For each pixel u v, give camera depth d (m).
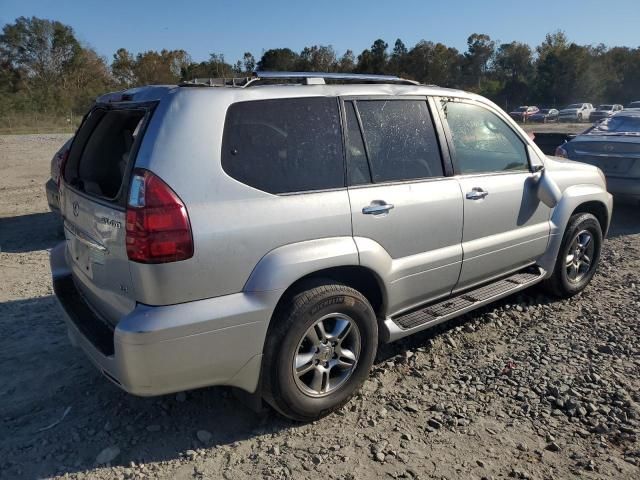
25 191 12.06
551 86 73.25
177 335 2.74
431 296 3.97
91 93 58.44
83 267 3.42
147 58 71.00
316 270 3.13
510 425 3.30
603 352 4.14
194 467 2.95
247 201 2.93
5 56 67.25
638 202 8.52
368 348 3.44
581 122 50.41
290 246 3.06
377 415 3.39
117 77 74.31
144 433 3.24
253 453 3.06
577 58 72.00
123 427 3.29
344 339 3.35
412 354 4.13
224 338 2.87
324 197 3.21
